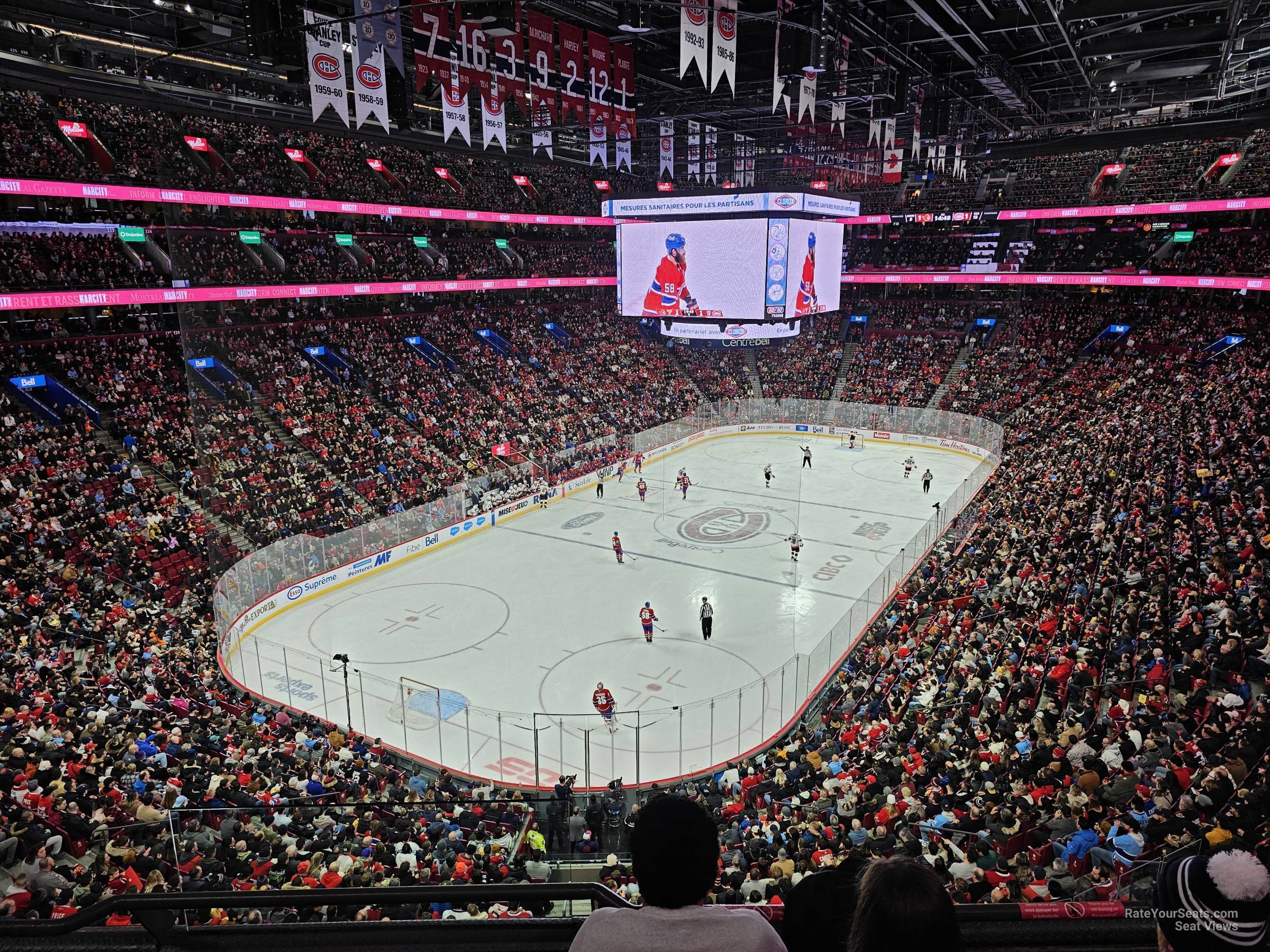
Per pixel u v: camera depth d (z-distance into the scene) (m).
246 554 30.22
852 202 37.94
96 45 36.53
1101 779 13.50
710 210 33.81
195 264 39.34
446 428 46.25
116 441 36.69
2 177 31.50
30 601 23.91
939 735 16.88
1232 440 31.45
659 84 48.53
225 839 12.15
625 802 17.48
